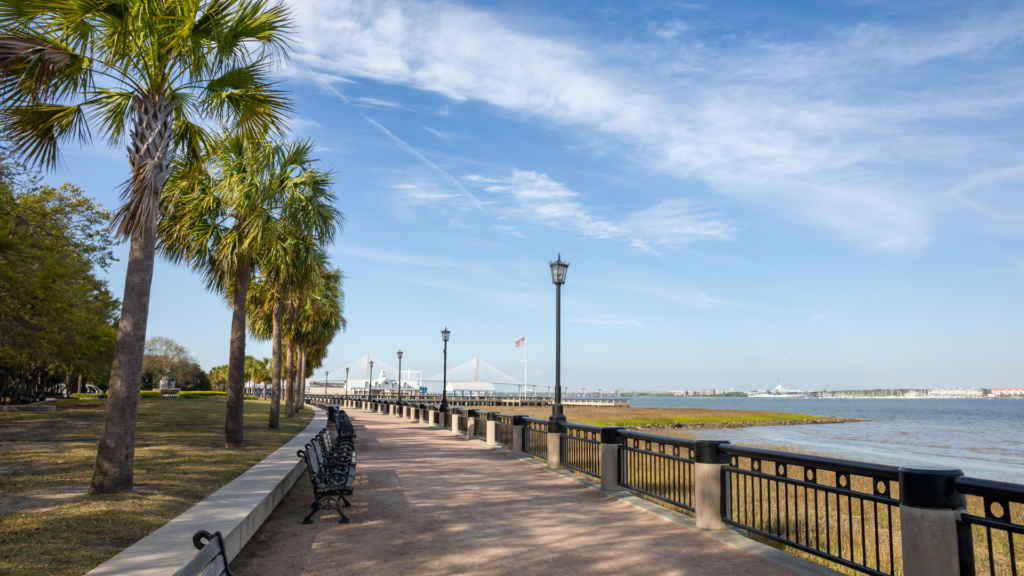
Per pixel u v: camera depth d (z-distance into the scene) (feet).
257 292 70.90
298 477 36.70
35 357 82.53
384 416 122.93
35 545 17.76
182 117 31.89
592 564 19.22
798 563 19.03
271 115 33.22
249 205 46.83
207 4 29.55
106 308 117.80
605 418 195.42
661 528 23.98
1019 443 129.29
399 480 36.35
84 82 28.04
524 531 23.56
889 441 133.39
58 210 69.26
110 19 26.89
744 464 58.23
